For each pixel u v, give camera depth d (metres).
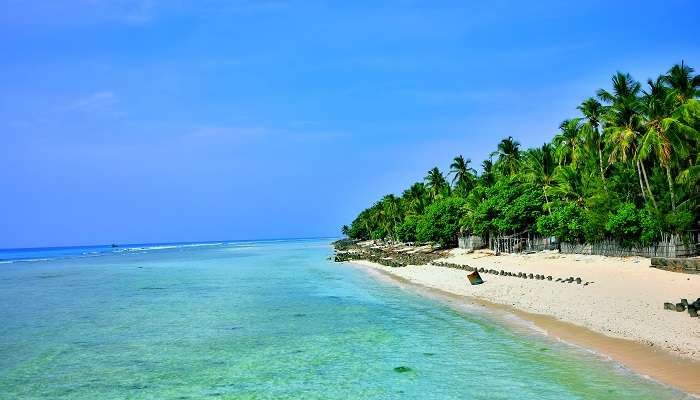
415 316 28.27
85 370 19.19
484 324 24.77
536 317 25.22
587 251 47.78
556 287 31.56
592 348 19.03
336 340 23.00
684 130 39.00
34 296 42.25
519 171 69.25
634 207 41.53
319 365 19.02
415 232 94.81
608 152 49.78
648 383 15.00
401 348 21.08
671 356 16.98
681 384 14.63
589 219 46.03
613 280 31.36
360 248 130.12
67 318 30.61
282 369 18.66
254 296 39.53
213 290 44.69
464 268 48.44
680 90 41.50
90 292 44.84
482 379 16.55
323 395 15.75
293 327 26.30
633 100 43.31
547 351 19.27
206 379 17.75
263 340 23.45
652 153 42.66
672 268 31.84
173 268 77.81
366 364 18.92
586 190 49.78
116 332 26.03
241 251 157.25
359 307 32.41
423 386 16.19
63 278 61.81
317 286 46.12
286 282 50.66
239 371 18.59
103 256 141.50
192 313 31.59
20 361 20.58
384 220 134.75
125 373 18.70
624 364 16.88
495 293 33.28
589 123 49.94
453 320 26.31
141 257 126.19
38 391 16.84
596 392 14.60
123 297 40.53
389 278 50.78
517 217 58.47
